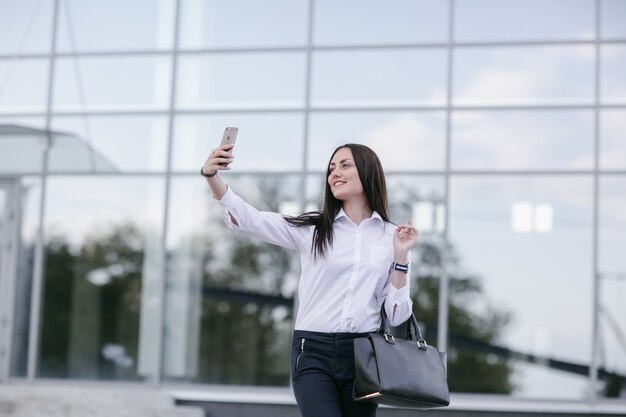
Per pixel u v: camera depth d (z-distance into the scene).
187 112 11.26
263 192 10.94
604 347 10.27
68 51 11.60
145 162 11.30
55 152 11.42
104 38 11.56
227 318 10.94
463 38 10.88
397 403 3.63
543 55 10.75
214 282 11.01
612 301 10.31
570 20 10.77
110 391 10.29
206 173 3.58
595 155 10.54
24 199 11.45
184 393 10.79
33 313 11.32
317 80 11.03
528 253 10.46
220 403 10.38
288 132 10.99
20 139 11.12
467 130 10.71
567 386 10.24
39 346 11.28
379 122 10.85
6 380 11.28
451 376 10.35
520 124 10.67
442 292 10.45
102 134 11.40
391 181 10.73
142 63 11.45
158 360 11.02
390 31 10.99
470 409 10.06
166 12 11.48
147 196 11.25
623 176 10.49
